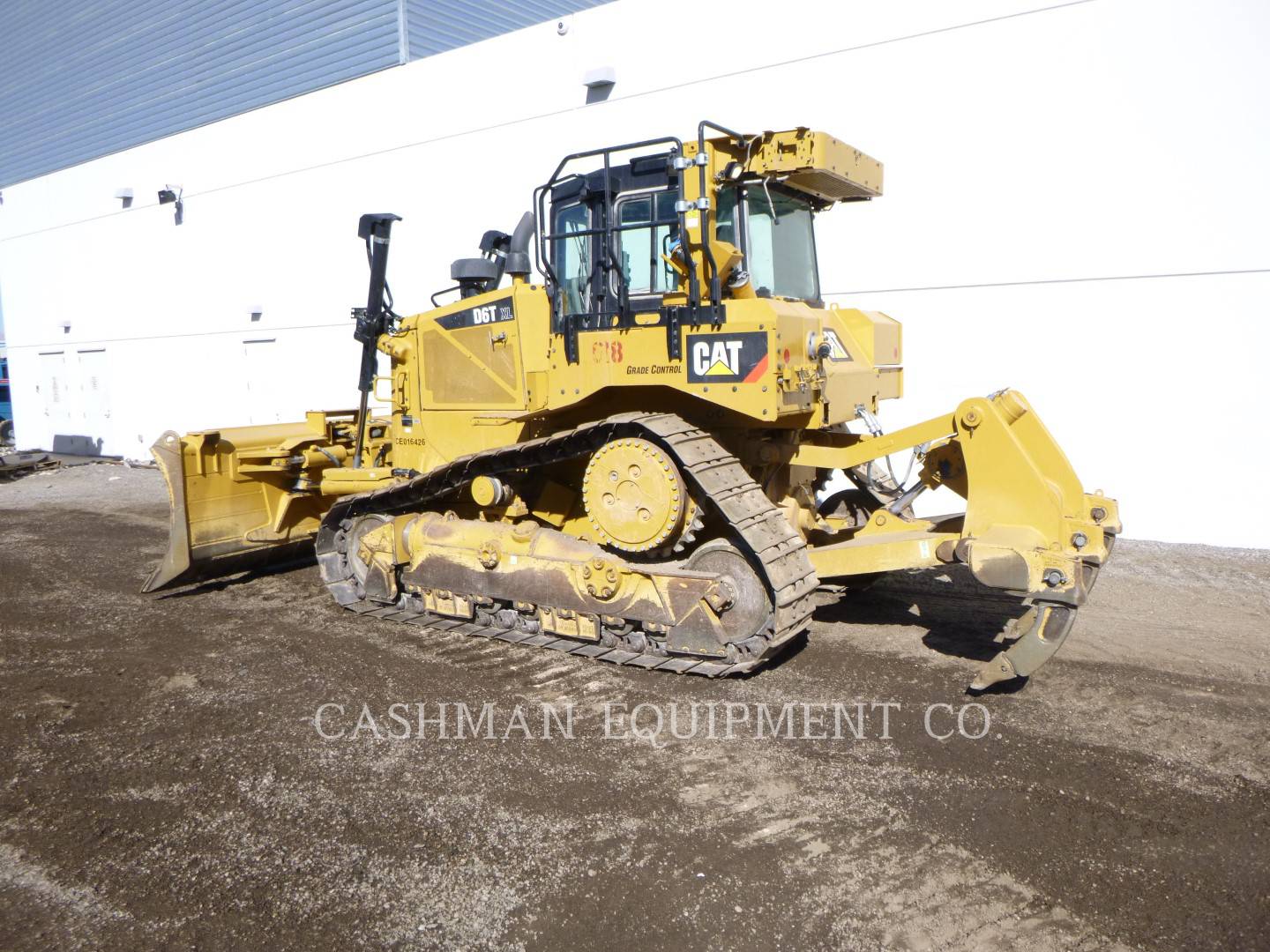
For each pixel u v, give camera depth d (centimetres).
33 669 605
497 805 412
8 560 952
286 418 1627
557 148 1241
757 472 637
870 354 697
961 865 361
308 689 555
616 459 570
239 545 820
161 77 1980
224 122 1634
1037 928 323
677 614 561
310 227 1531
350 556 740
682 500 554
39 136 2375
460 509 703
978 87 945
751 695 532
